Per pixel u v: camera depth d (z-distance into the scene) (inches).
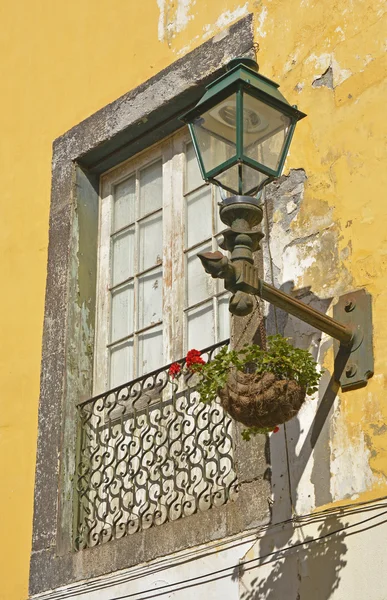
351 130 259.3
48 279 324.2
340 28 269.7
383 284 241.3
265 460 249.9
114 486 289.9
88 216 328.2
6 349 330.0
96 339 315.6
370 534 224.5
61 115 343.6
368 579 221.9
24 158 351.3
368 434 232.7
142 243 315.6
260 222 243.8
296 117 233.8
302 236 260.7
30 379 318.3
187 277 299.1
